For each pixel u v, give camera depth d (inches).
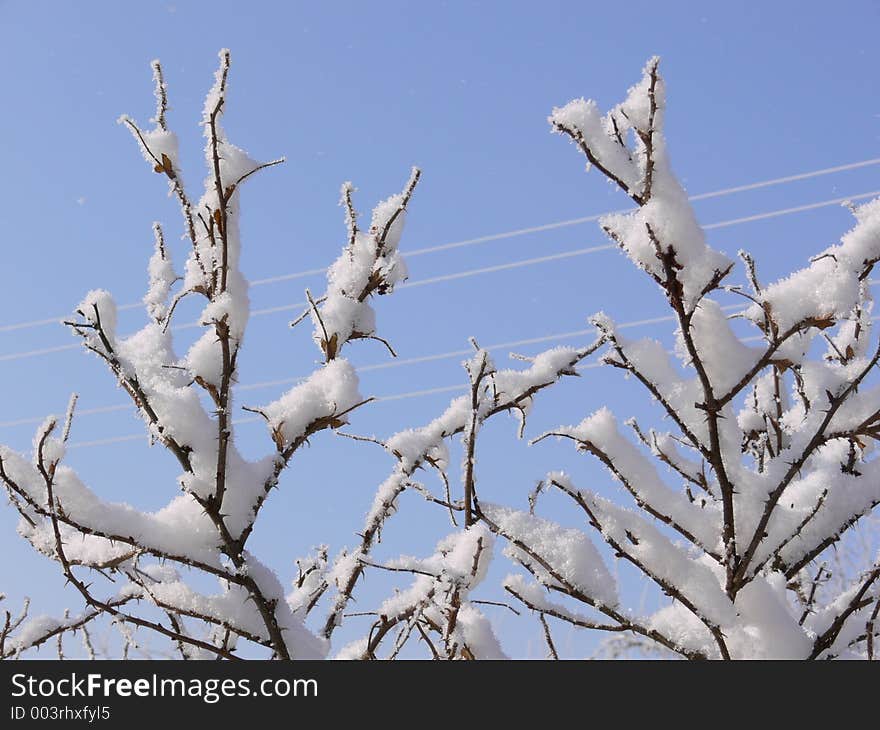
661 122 73.8
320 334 88.1
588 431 82.6
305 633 81.3
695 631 79.0
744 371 78.2
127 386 77.1
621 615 79.1
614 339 82.0
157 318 89.7
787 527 78.4
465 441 83.8
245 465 79.7
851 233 76.2
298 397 82.6
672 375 80.7
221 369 79.6
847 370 83.4
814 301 73.5
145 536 75.3
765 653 77.2
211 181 80.6
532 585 86.4
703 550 80.2
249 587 76.2
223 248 77.7
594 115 75.1
